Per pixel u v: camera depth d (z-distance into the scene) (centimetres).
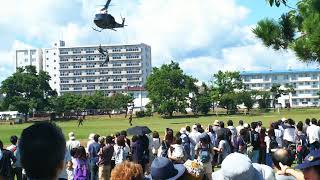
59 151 313
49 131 315
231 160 507
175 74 13362
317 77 18588
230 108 13862
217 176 580
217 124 2162
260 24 1375
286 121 2341
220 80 13888
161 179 538
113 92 19262
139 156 1706
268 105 15112
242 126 2378
